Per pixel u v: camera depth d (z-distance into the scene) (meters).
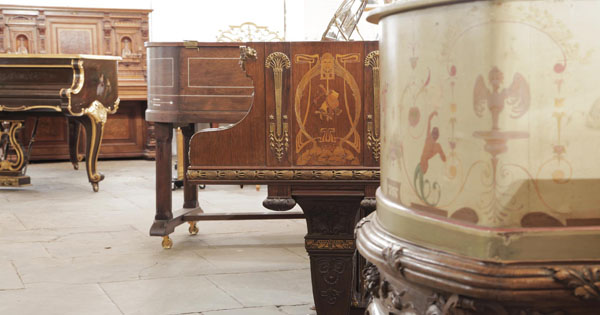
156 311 2.93
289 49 2.36
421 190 1.07
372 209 2.47
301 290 3.25
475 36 0.94
